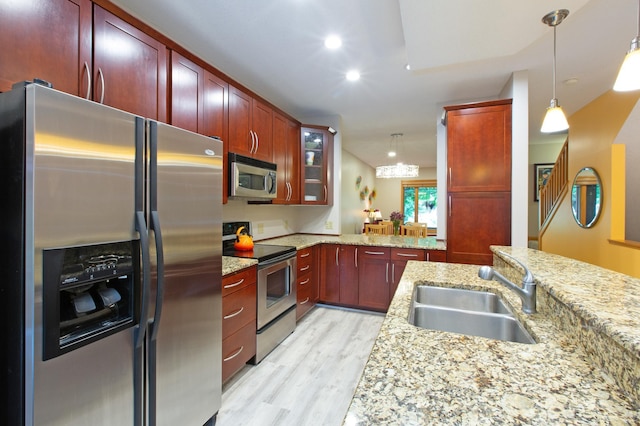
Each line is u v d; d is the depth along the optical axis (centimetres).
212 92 225
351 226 727
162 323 135
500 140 286
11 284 96
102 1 148
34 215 93
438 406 63
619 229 334
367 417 60
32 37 122
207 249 163
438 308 140
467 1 159
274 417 180
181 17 198
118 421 117
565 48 237
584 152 393
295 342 276
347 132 509
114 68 155
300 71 278
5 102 97
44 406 96
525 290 121
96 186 109
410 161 838
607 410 62
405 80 297
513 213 282
